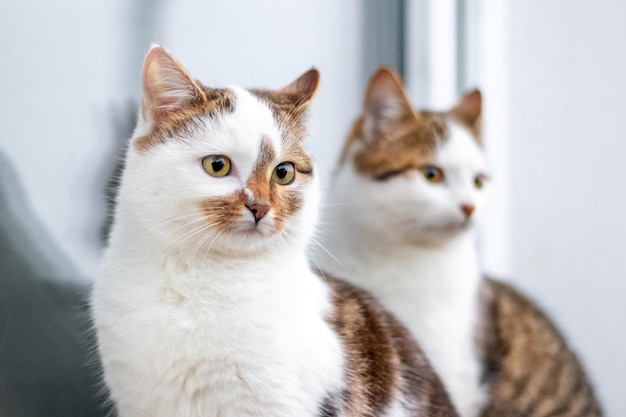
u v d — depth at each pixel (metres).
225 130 0.57
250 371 0.55
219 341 0.55
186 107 0.58
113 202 0.61
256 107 0.59
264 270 0.57
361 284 0.78
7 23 0.65
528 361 0.81
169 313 0.55
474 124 0.83
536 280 0.98
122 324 0.56
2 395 0.61
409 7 0.93
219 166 0.56
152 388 0.56
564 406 0.81
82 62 0.69
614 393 0.97
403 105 0.81
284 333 0.56
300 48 0.84
